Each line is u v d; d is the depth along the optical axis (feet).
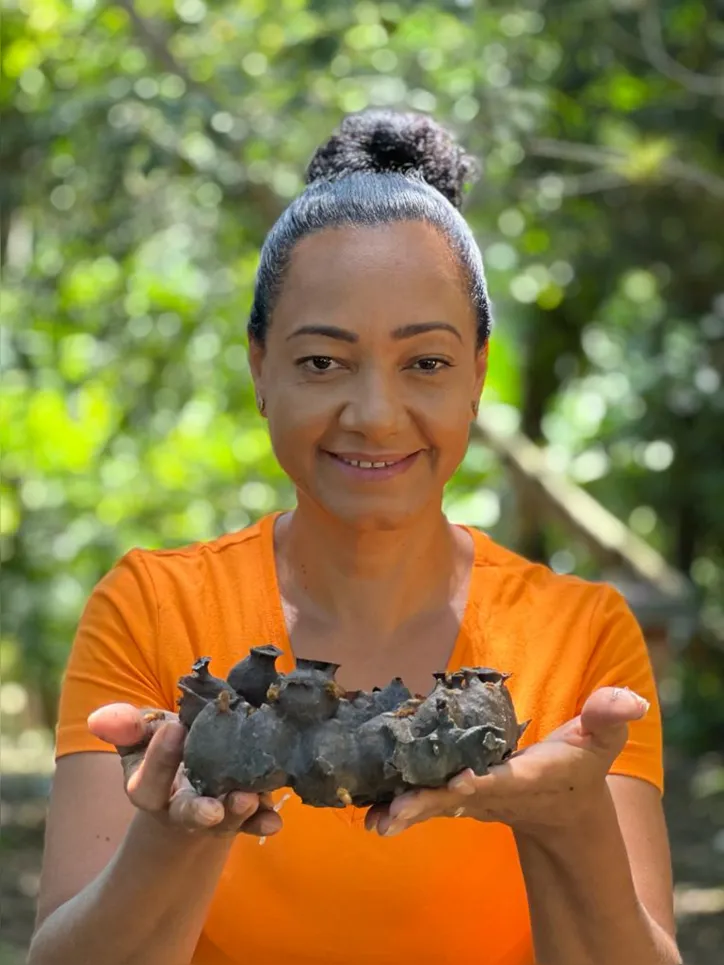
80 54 20.72
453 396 6.86
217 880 6.11
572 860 6.17
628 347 29.09
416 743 5.23
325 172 7.82
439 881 6.79
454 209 7.13
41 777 32.58
